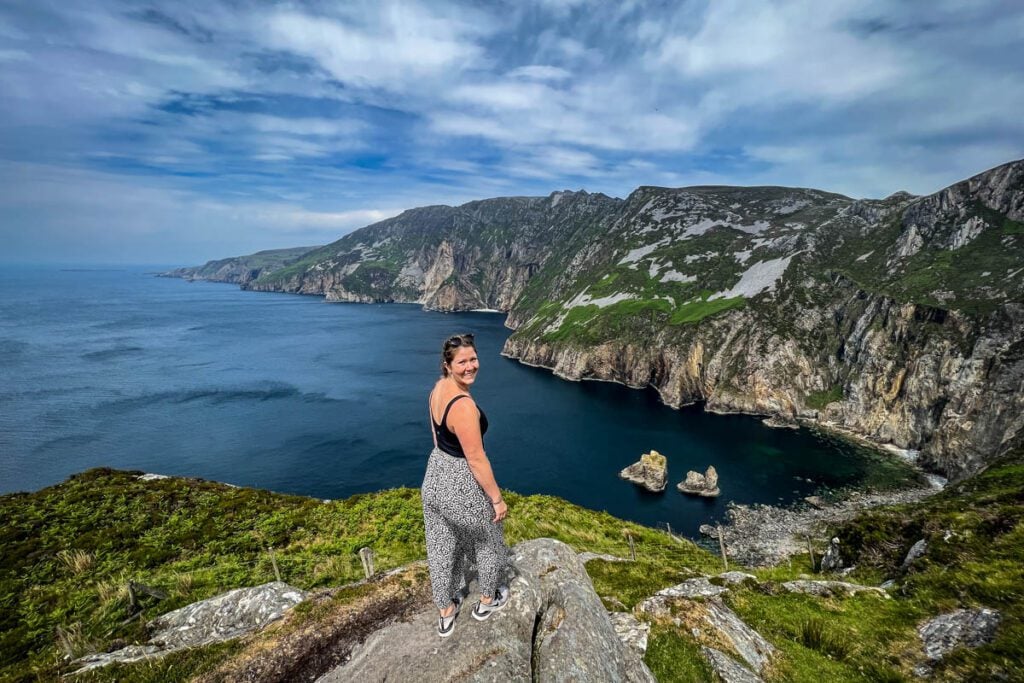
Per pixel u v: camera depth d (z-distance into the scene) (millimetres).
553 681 4426
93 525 23859
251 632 6391
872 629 11078
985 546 14141
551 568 6211
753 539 55438
